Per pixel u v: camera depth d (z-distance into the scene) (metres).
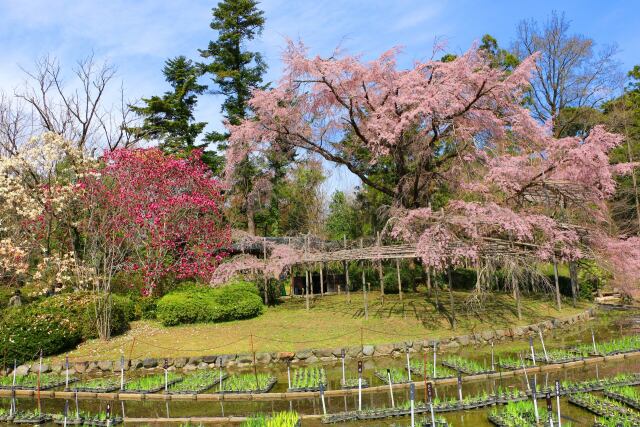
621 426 5.76
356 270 23.06
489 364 10.66
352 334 13.53
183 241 17.91
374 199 23.30
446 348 12.91
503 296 19.44
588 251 16.69
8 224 16.53
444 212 16.03
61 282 15.24
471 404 7.70
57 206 16.05
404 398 8.45
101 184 16.19
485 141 17.86
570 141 15.95
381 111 16.41
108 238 15.48
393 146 17.34
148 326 14.80
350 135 19.83
